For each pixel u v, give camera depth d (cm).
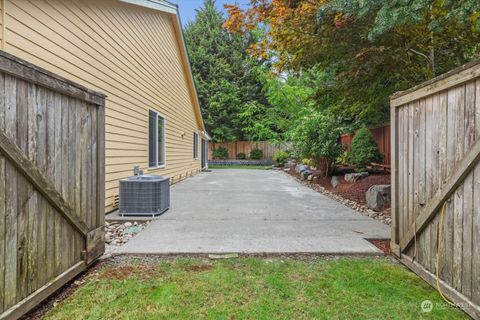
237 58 2378
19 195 175
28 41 337
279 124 1992
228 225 399
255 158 2244
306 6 395
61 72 390
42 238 195
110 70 511
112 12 523
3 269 162
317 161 916
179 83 1045
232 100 2309
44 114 197
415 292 215
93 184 266
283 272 248
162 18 814
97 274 245
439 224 218
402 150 275
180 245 313
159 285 223
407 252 265
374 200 509
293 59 486
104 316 182
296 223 411
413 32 388
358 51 443
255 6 467
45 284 197
